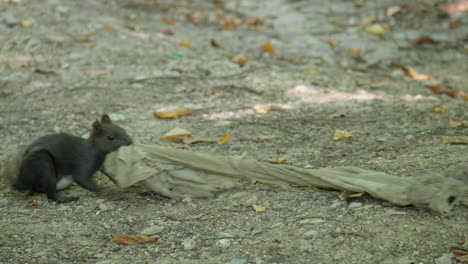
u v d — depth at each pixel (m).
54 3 18.44
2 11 17.19
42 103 12.21
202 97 12.71
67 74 13.68
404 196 7.23
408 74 14.60
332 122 11.10
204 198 8.06
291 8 20.84
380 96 12.78
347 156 9.23
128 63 14.48
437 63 15.76
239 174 8.09
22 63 14.12
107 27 16.86
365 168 8.55
